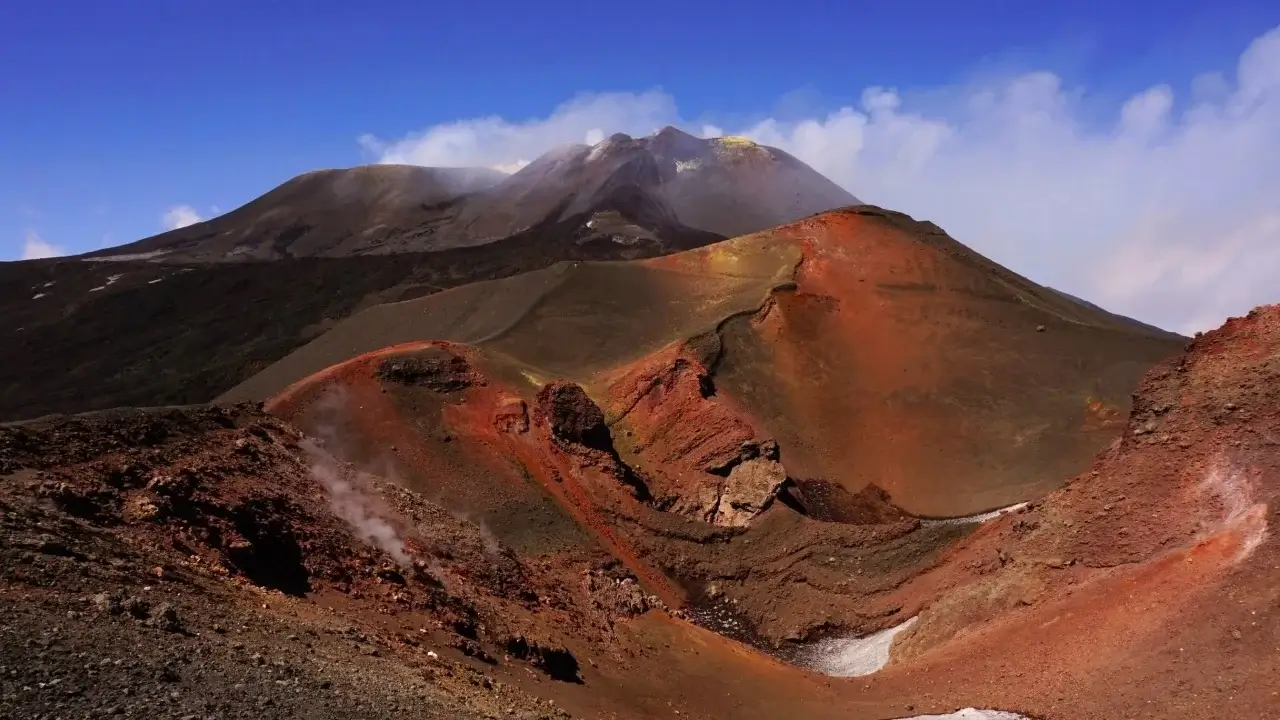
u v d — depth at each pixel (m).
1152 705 25.33
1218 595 27.59
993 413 74.94
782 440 71.56
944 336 84.62
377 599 25.39
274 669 15.87
